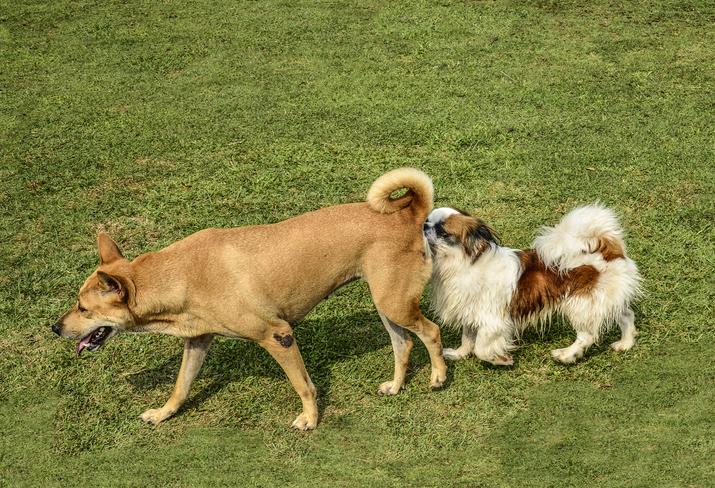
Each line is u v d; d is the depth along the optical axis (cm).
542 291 689
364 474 611
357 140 1062
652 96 1132
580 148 1016
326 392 699
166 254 627
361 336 761
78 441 655
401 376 687
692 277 793
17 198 970
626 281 686
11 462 638
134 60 1314
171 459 636
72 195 974
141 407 689
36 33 1427
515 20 1388
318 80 1224
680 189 929
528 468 605
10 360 738
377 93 1178
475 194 941
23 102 1195
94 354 745
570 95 1145
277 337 634
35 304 803
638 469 596
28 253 877
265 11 1479
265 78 1240
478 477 600
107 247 650
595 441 625
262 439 652
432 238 675
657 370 693
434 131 1072
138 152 1058
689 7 1406
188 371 666
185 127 1112
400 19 1416
